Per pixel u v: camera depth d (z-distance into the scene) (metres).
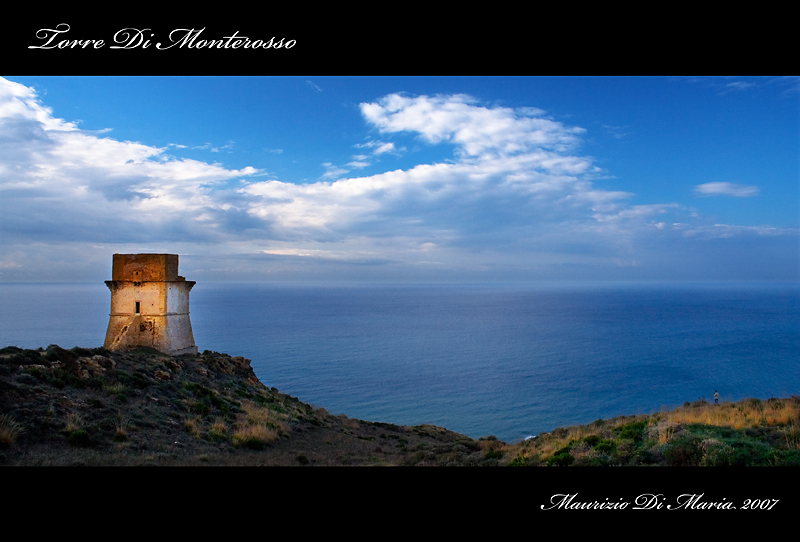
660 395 98.56
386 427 41.34
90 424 20.58
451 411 85.25
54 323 197.12
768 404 21.91
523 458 20.42
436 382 109.19
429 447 29.98
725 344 173.62
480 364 134.00
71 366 25.53
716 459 15.52
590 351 158.88
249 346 161.50
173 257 36.91
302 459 22.12
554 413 84.62
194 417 26.09
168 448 20.89
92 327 181.00
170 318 36.38
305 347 162.00
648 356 148.38
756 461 15.27
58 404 21.28
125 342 34.53
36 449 17.56
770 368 127.81
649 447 18.16
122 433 20.61
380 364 132.12
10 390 20.67
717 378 115.50
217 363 37.84
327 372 119.81
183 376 32.41
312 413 37.34
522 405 89.75
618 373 121.81
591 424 25.86
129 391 25.91
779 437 16.94
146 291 35.78
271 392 39.12
